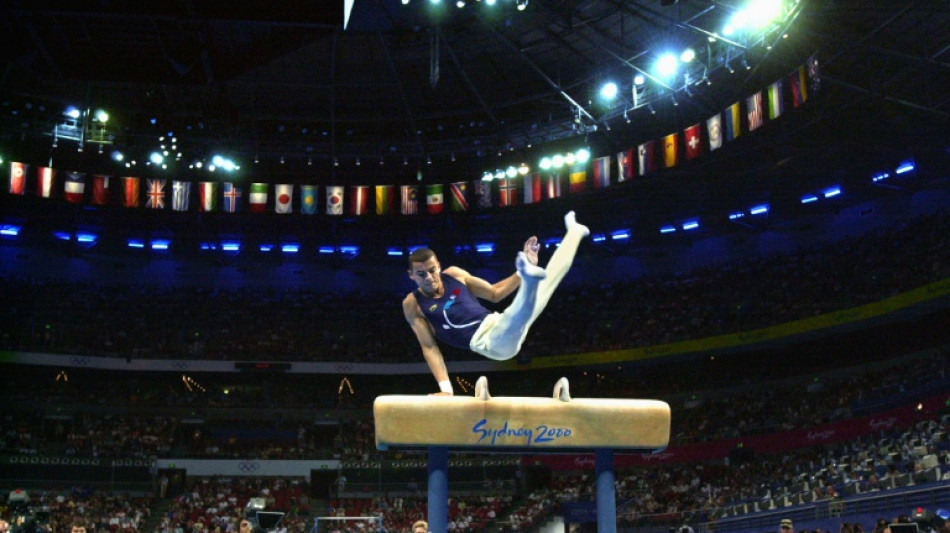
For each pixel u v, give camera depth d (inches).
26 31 1130.0
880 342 1854.1
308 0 850.1
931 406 1429.6
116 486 1814.7
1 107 1673.2
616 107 1660.9
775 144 1660.9
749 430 1787.6
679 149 1732.3
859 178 1877.5
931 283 1562.5
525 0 1262.3
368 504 1830.7
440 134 1833.2
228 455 1943.9
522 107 1740.9
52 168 1811.0
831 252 1941.4
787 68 1451.8
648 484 1772.9
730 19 1317.7
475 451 283.9
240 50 1090.1
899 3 1189.7
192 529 1636.3
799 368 1916.8
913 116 1569.9
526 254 277.9
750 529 1277.1
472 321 280.2
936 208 1836.9
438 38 1387.8
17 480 1750.7
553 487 1866.4
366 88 1663.4
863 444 1461.6
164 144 1812.3
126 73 1115.3
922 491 946.1
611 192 1953.7
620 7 1299.2
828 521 1107.9
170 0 893.2
